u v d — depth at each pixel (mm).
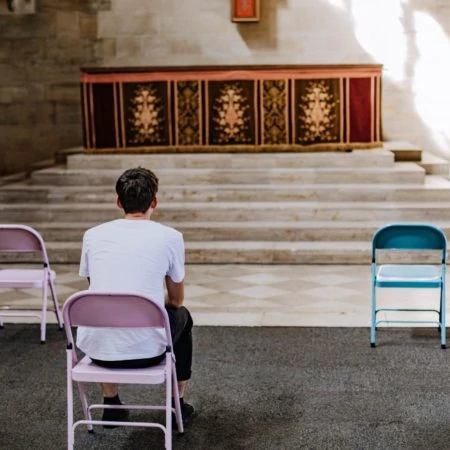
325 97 10641
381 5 12305
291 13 12398
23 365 5879
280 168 10609
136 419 4906
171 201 10266
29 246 6367
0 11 12539
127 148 10789
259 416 4902
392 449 4426
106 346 4273
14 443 4598
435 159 11586
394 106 12461
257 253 9148
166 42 12562
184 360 4680
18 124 12734
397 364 5762
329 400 5129
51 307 7512
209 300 7691
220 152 10914
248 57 12523
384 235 6023
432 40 12297
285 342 6273
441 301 6117
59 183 10570
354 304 7457
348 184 10336
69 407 4281
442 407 4992
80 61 12633
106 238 4379
